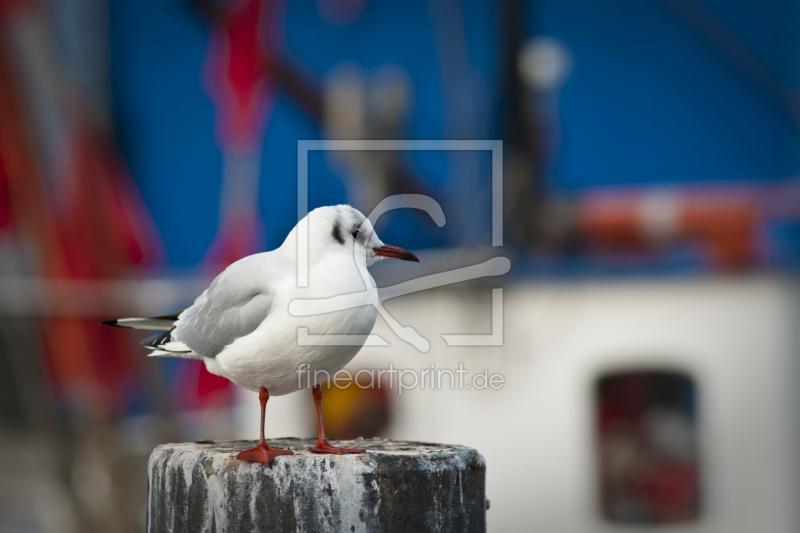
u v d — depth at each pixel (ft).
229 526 15.84
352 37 65.77
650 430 35.37
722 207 39.50
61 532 51.98
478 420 35.55
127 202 57.88
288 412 36.52
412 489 15.76
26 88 51.67
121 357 50.75
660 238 40.22
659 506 35.17
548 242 41.01
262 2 48.29
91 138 54.75
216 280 20.39
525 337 35.88
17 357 51.26
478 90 49.08
